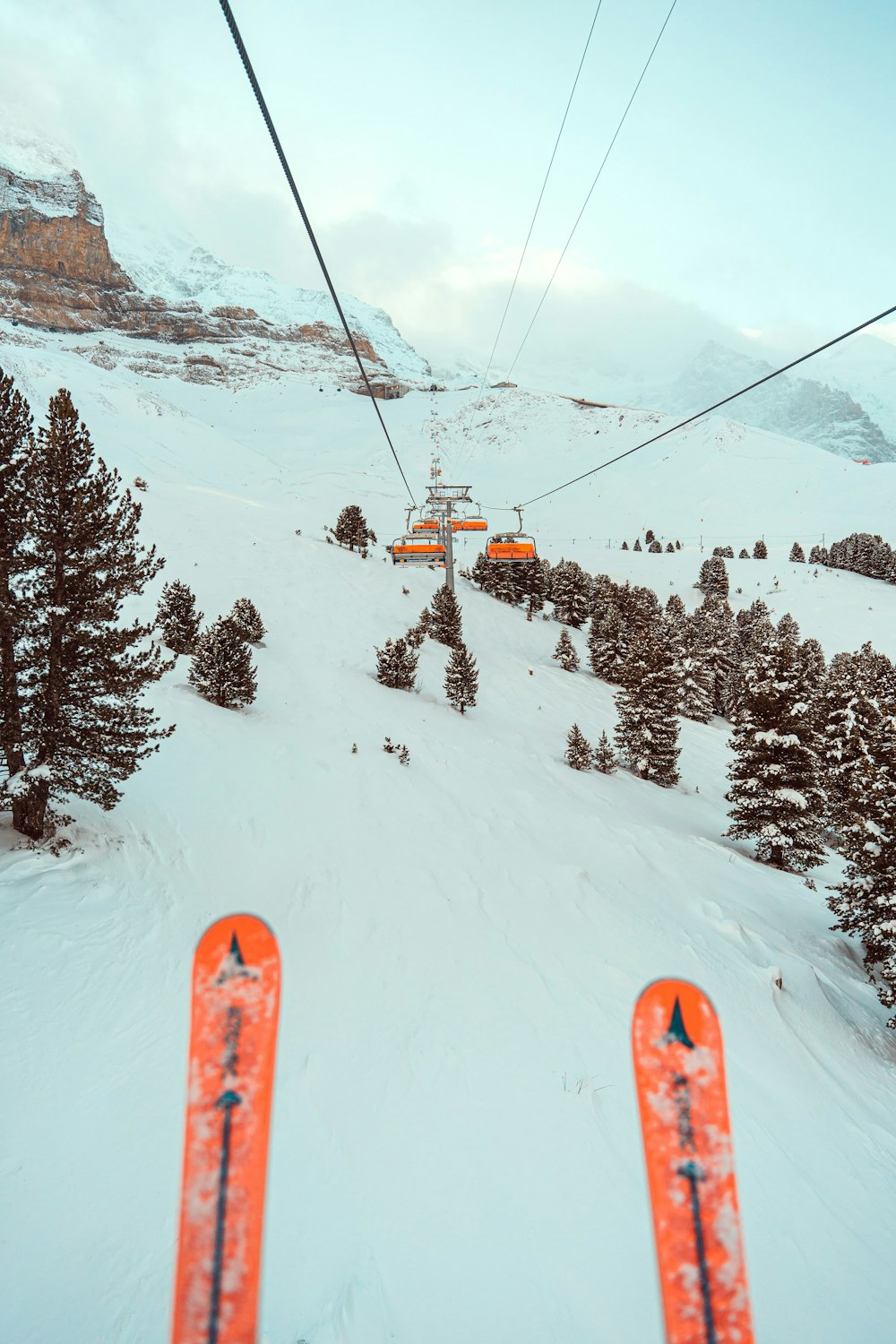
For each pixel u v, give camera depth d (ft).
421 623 160.56
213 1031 5.43
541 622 236.22
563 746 119.75
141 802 47.55
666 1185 5.26
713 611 291.99
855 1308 23.03
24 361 345.31
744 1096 33.83
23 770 35.50
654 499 590.96
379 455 636.89
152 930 33.76
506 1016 34.60
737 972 46.93
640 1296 20.76
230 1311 4.95
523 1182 24.38
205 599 128.98
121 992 28.53
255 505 242.99
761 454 648.38
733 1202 5.24
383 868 48.78
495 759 91.20
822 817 92.89
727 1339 5.00
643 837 75.77
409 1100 27.37
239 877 42.88
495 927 44.42
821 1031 44.83
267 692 93.91
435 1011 33.91
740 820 94.07
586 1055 32.48
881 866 57.98
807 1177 29.22
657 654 124.77
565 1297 20.33
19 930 29.50
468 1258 20.98
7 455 34.60
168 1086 24.31
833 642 286.25
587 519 555.28
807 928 65.77
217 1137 5.22
